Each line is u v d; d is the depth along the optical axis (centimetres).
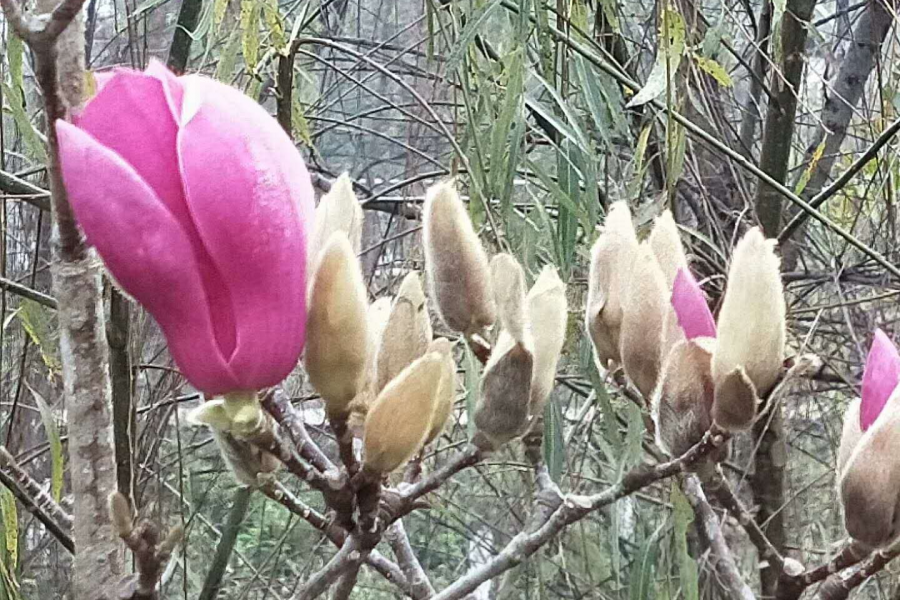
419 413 48
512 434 51
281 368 46
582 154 94
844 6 167
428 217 55
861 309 157
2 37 99
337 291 47
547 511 57
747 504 125
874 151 113
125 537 44
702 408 52
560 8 98
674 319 54
